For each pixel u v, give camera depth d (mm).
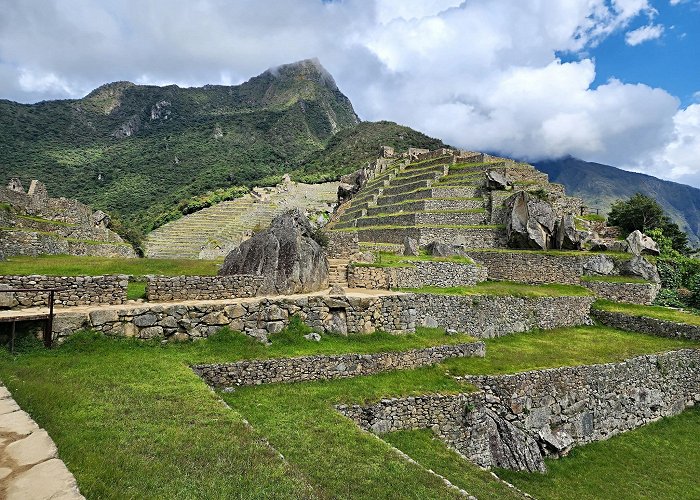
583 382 17031
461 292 22125
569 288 28156
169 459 6777
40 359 10281
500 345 20031
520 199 33469
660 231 36531
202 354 12125
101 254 33844
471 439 13391
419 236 34188
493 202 36781
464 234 34375
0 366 9312
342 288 17688
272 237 17016
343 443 9219
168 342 12414
